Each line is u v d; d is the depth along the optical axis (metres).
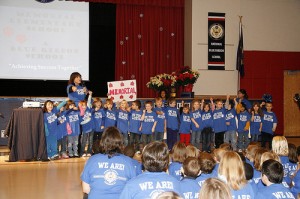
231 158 2.78
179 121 8.72
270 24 11.86
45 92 10.80
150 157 2.51
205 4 11.40
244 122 8.87
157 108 8.59
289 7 11.98
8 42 10.43
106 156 3.06
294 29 12.01
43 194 5.09
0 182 5.75
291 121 12.21
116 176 2.99
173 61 11.67
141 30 11.45
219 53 11.48
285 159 4.09
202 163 3.22
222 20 11.49
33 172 6.47
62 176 6.18
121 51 11.33
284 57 11.97
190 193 2.86
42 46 10.66
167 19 11.63
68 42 10.84
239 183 2.74
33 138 7.25
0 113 8.55
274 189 2.82
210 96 11.36
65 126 7.92
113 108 8.46
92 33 11.18
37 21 10.63
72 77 8.20
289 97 12.17
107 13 11.26
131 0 11.23
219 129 8.74
